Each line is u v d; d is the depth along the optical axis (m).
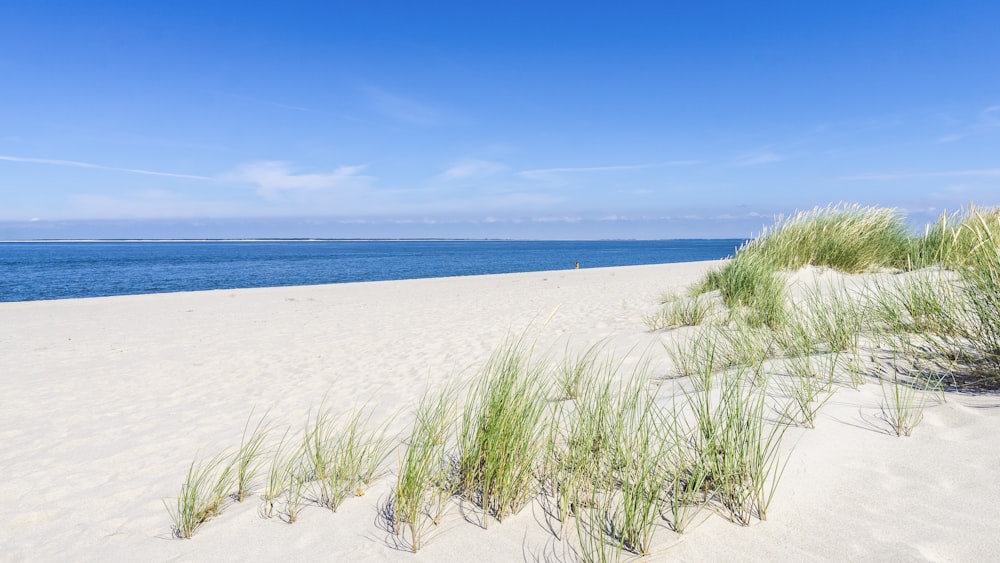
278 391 5.51
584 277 23.39
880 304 4.54
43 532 2.64
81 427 4.45
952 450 2.22
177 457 3.69
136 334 9.58
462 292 17.48
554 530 2.03
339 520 2.31
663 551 1.83
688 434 2.63
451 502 2.32
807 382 3.15
